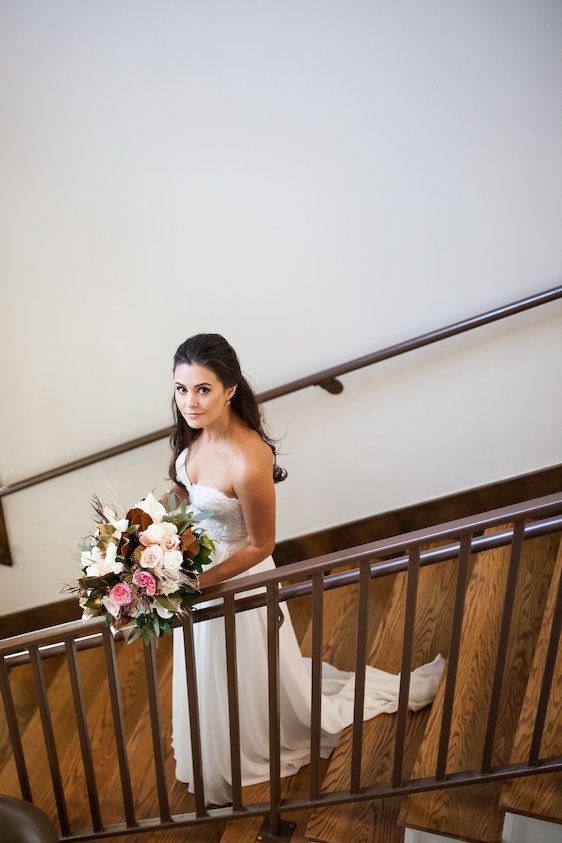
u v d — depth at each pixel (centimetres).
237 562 223
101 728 302
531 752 194
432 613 290
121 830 239
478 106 269
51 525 387
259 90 279
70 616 411
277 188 294
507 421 319
